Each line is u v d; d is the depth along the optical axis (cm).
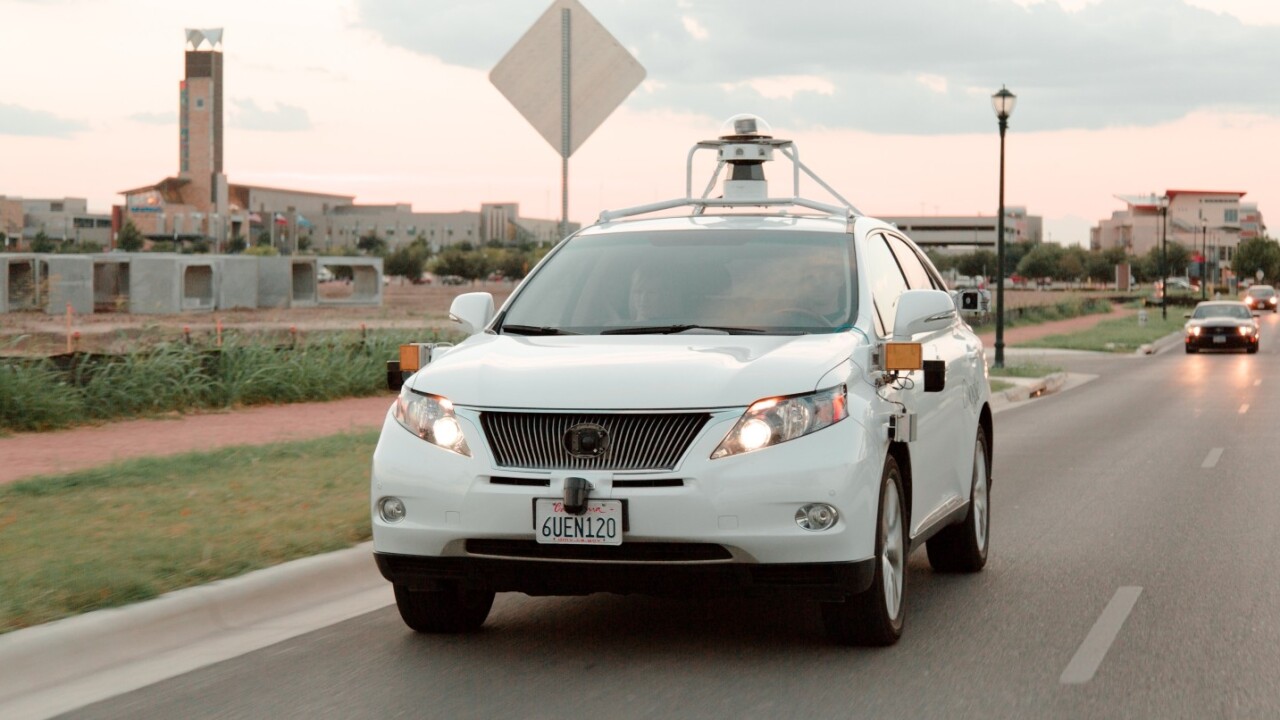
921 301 664
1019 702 547
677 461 569
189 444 1452
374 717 529
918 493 696
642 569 571
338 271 18812
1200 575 839
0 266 5538
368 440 1395
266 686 575
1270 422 2025
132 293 6031
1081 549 943
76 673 598
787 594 577
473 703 546
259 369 1991
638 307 688
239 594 704
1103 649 640
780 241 721
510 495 575
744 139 884
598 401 576
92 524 886
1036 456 1572
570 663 611
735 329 663
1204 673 596
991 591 790
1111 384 2989
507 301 720
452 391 604
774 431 572
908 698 552
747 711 532
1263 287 10425
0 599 648
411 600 653
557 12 952
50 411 1616
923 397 709
